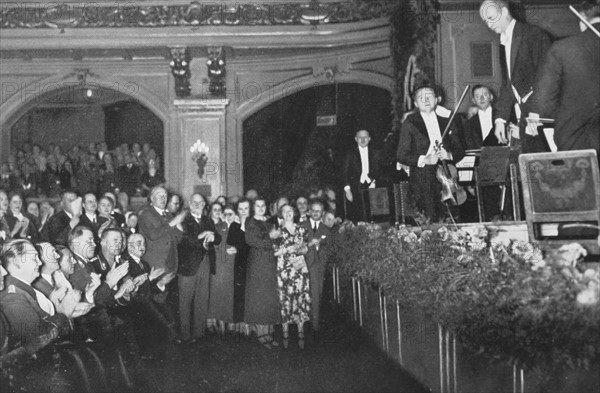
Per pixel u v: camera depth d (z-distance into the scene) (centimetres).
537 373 361
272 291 778
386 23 1366
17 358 577
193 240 819
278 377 547
